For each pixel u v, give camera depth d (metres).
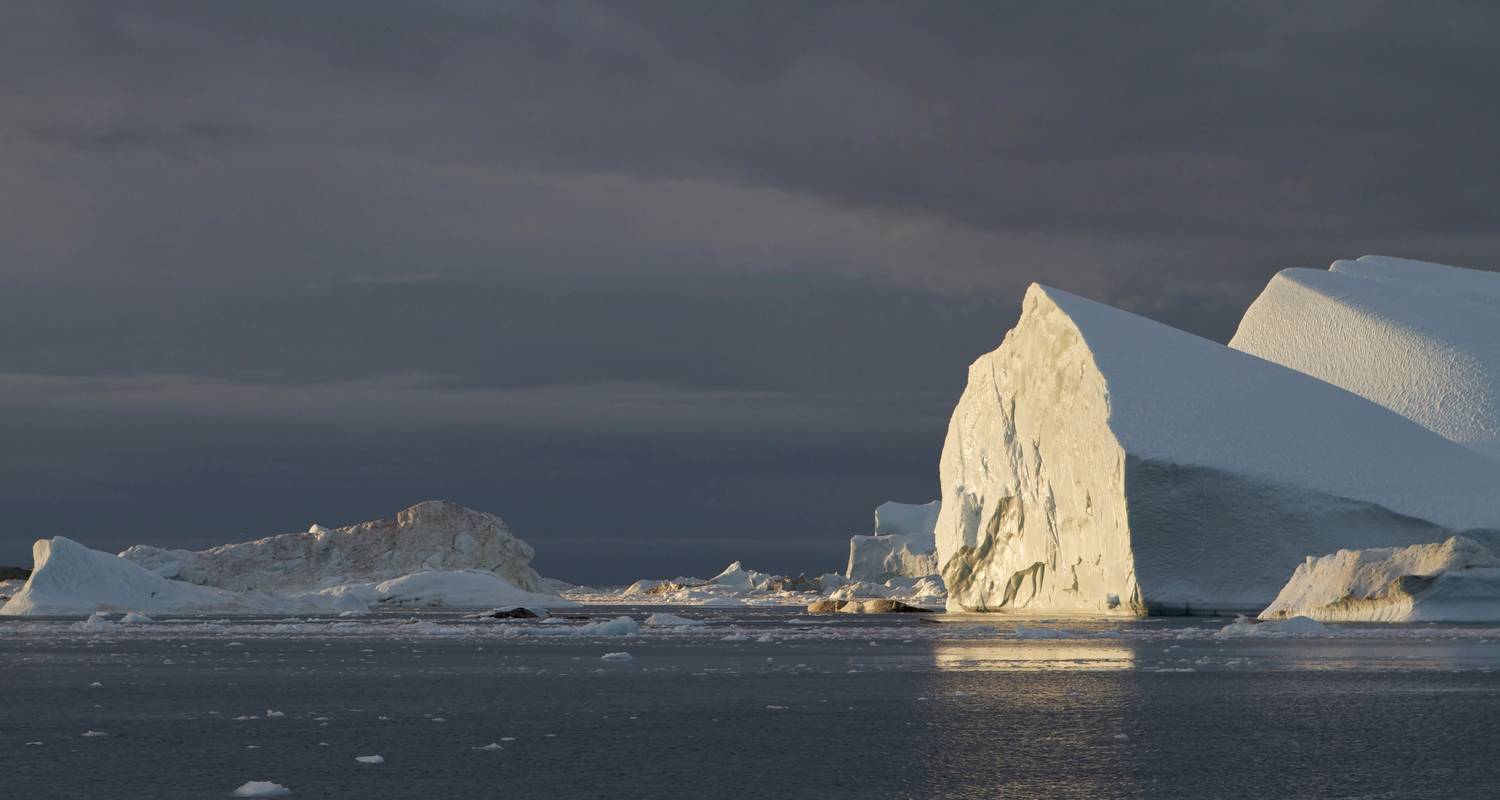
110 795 19.36
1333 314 128.12
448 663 46.91
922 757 22.69
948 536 128.38
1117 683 36.12
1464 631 61.84
